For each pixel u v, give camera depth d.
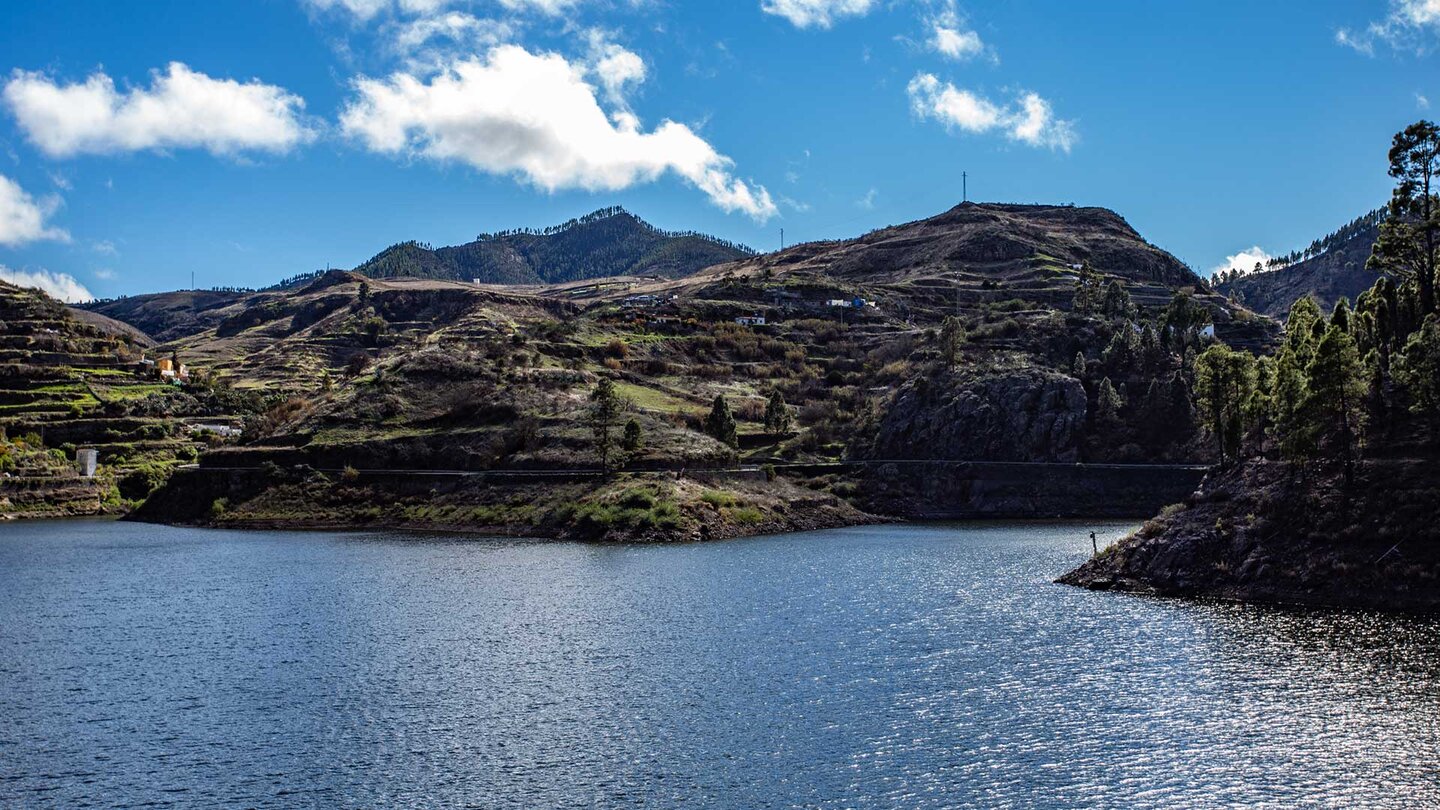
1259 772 68.62
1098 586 132.00
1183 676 88.56
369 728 81.06
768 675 93.44
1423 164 161.50
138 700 89.25
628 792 68.25
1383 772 68.00
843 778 69.75
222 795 69.00
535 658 100.88
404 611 124.69
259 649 106.56
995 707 82.69
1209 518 131.12
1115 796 65.88
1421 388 130.00
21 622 121.94
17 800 68.56
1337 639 97.94
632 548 184.25
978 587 136.38
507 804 66.81
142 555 182.12
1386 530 114.88
